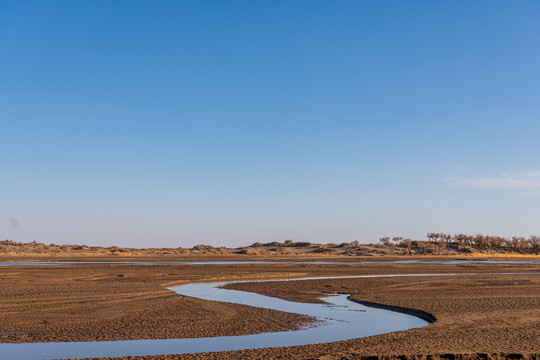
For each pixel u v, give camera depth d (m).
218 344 17.30
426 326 20.19
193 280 42.44
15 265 59.31
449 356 15.09
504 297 30.36
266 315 23.52
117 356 15.47
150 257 100.00
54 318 21.44
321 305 27.56
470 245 182.00
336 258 103.69
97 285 34.59
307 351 15.71
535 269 65.75
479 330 19.33
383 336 18.12
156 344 17.16
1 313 22.47
